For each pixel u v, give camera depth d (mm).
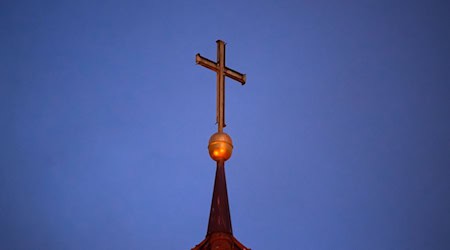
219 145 53656
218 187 52312
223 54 58219
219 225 50500
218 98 56312
